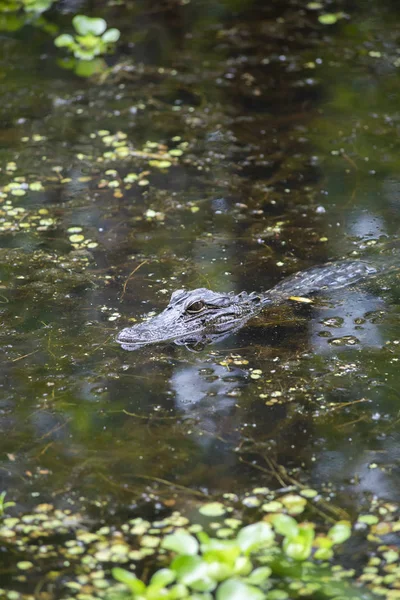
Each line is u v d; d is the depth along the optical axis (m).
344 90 19.42
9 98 19.31
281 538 7.53
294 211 14.30
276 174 15.68
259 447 8.65
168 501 7.94
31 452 8.64
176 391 9.62
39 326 10.96
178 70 20.77
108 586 7.00
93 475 8.30
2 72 20.86
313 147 16.77
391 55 21.33
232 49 21.95
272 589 6.96
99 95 19.45
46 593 6.91
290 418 9.10
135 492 8.05
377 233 13.54
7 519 7.73
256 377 9.89
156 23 23.88
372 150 16.58
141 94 19.45
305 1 25.16
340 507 7.84
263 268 12.55
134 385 9.74
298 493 8.01
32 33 23.36
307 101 18.91
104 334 10.80
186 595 6.78
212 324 11.06
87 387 9.70
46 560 7.27
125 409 9.29
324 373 9.93
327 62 21.02
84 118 18.27
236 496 7.98
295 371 10.00
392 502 7.88
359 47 21.84
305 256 12.89
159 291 11.85
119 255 12.91
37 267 12.52
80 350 10.42
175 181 15.45
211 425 9.01
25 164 16.17
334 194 14.89
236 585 6.61
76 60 21.58
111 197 14.86
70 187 15.25
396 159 16.20
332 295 11.80
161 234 13.56
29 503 7.94
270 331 10.97
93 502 7.94
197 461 8.47
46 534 7.56
